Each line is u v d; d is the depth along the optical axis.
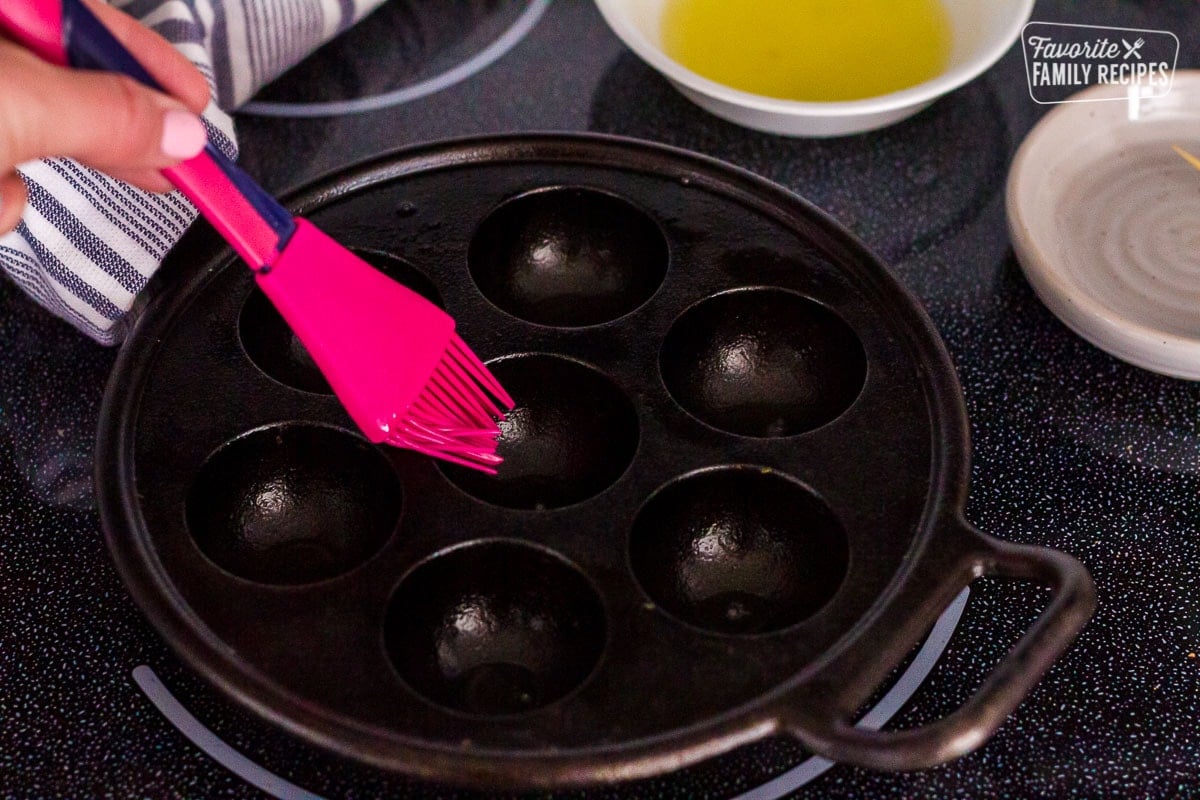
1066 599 0.59
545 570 0.64
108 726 0.64
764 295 0.68
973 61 0.75
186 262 0.68
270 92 0.81
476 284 0.69
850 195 0.78
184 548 0.62
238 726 0.64
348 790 0.63
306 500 0.67
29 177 0.68
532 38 0.84
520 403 0.69
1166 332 0.70
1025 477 0.69
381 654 0.60
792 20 0.80
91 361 0.73
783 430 0.69
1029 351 0.73
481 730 0.59
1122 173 0.75
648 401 0.66
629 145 0.71
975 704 0.57
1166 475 0.69
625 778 0.58
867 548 0.62
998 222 0.77
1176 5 0.86
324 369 0.63
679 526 0.66
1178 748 0.63
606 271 0.72
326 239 0.62
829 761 0.63
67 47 0.58
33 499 0.69
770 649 0.60
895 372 0.66
